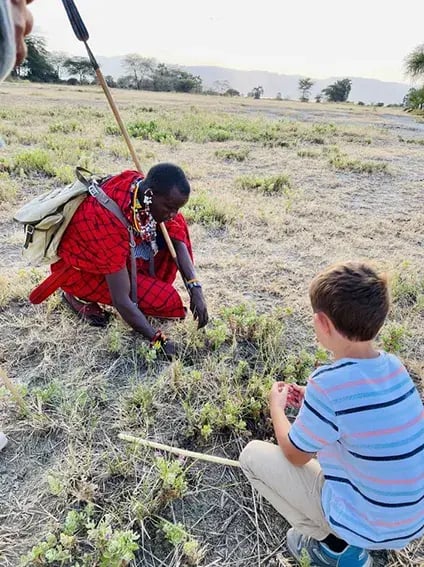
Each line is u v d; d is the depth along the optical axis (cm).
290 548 195
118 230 265
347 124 1595
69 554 184
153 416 250
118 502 208
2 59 126
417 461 153
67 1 238
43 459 227
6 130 888
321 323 167
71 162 692
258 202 573
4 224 472
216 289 373
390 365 159
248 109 1978
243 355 302
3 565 183
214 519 209
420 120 2109
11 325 312
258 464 191
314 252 450
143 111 1498
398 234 510
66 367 282
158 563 189
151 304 302
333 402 154
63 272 296
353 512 160
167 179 254
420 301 364
